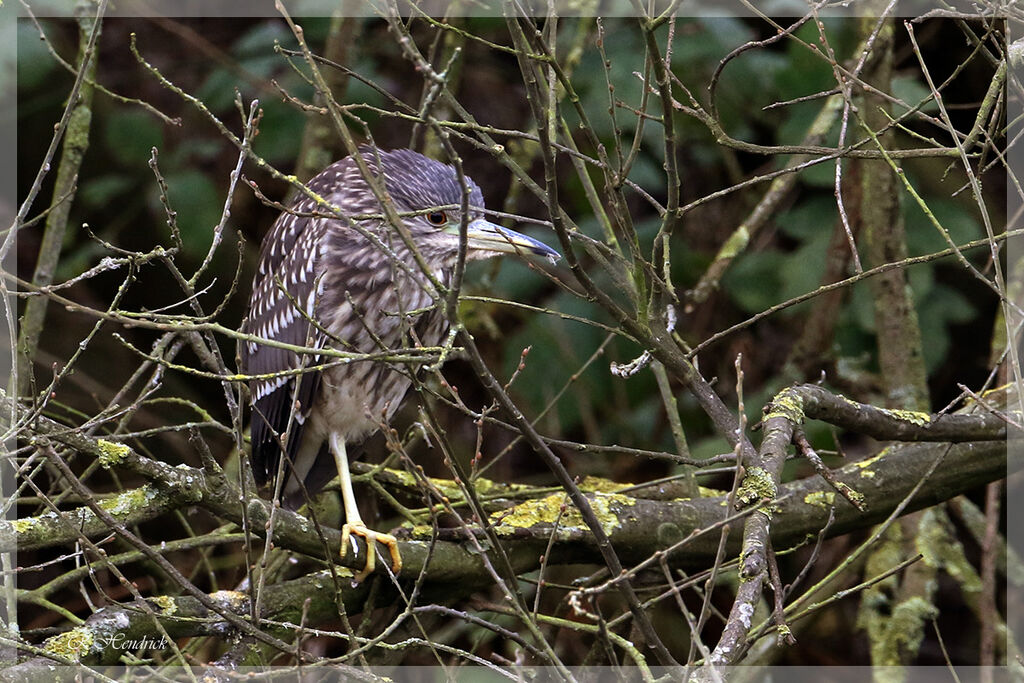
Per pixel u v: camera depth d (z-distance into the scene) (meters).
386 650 7.34
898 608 9.03
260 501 6.57
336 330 8.41
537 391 11.37
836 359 10.54
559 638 10.52
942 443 7.52
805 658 11.39
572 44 10.58
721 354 12.08
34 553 10.34
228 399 5.85
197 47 12.35
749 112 11.20
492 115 12.20
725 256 8.95
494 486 8.68
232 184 5.59
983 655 8.66
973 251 10.41
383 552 7.17
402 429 11.70
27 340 8.13
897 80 10.13
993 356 8.80
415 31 11.49
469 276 11.25
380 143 11.74
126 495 6.38
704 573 5.48
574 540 7.41
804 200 11.35
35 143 12.09
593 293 5.76
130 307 12.47
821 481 7.74
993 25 6.25
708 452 10.22
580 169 7.37
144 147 11.62
